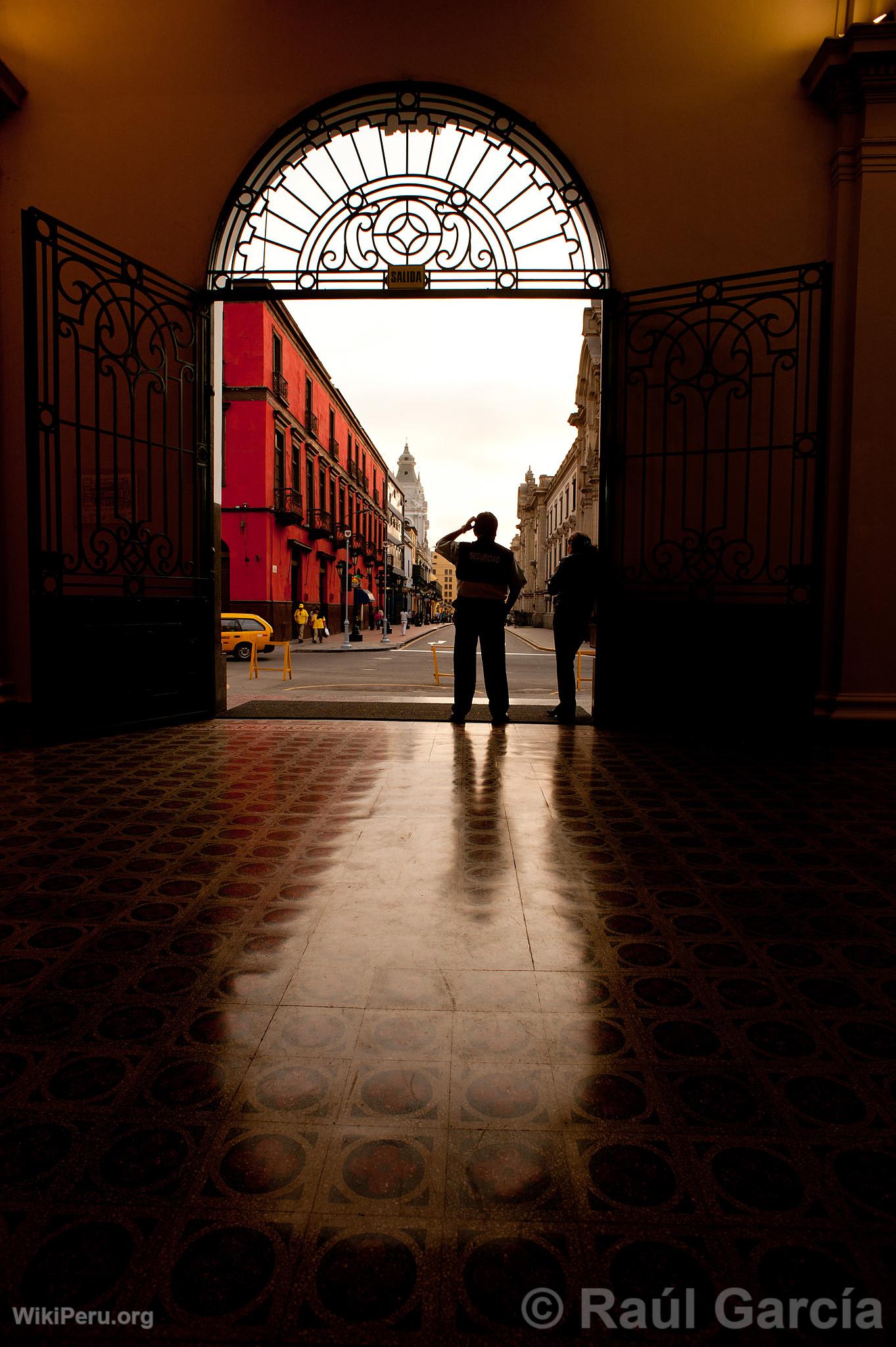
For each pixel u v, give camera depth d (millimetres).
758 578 5531
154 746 4762
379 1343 949
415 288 5715
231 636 16406
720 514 5570
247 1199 1174
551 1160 1266
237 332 21688
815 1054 1577
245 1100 1411
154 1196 1179
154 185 5676
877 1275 1052
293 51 5582
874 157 5113
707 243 5492
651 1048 1589
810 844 2934
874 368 5172
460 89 5492
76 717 4918
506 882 2508
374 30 5547
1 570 5699
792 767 4328
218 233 5652
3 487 5703
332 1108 1391
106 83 5676
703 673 5422
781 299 5109
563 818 3254
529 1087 1456
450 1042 1603
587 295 5652
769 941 2098
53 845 2834
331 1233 1113
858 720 5180
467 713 6102
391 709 6383
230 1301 1003
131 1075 1480
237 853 2756
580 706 7215
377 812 3291
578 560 5750
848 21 5301
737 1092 1446
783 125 5418
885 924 2217
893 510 5215
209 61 5629
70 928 2131
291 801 3463
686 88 5477
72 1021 1669
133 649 5273
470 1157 1269
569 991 1822
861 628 5266
